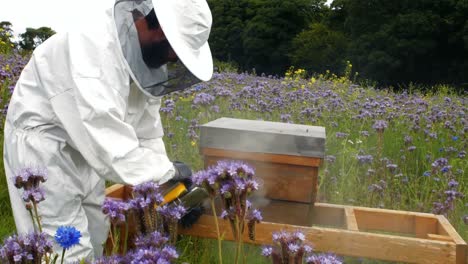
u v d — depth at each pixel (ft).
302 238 6.42
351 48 110.73
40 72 9.30
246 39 139.95
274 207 10.78
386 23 107.86
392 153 20.49
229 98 24.81
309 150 10.37
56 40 9.37
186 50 8.97
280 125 11.52
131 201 7.53
